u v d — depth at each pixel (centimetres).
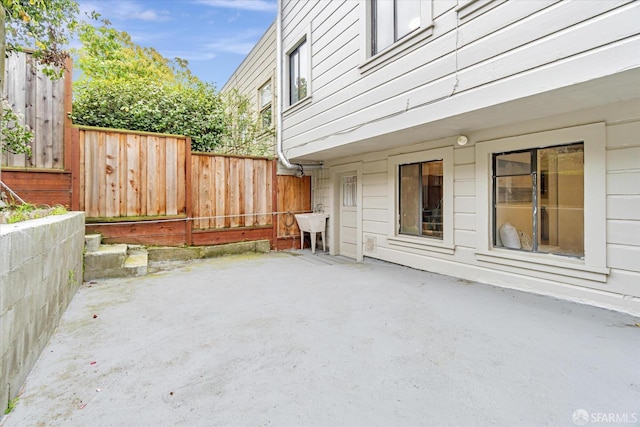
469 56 334
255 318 319
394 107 431
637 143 307
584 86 266
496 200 436
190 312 337
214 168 678
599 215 332
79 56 1027
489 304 354
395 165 578
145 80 733
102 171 559
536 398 187
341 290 418
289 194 784
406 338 269
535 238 394
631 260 313
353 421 170
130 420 172
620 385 198
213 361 234
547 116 362
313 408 180
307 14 633
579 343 255
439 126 408
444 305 352
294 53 727
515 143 398
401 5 428
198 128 721
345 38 524
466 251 466
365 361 232
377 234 623
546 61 275
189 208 640
